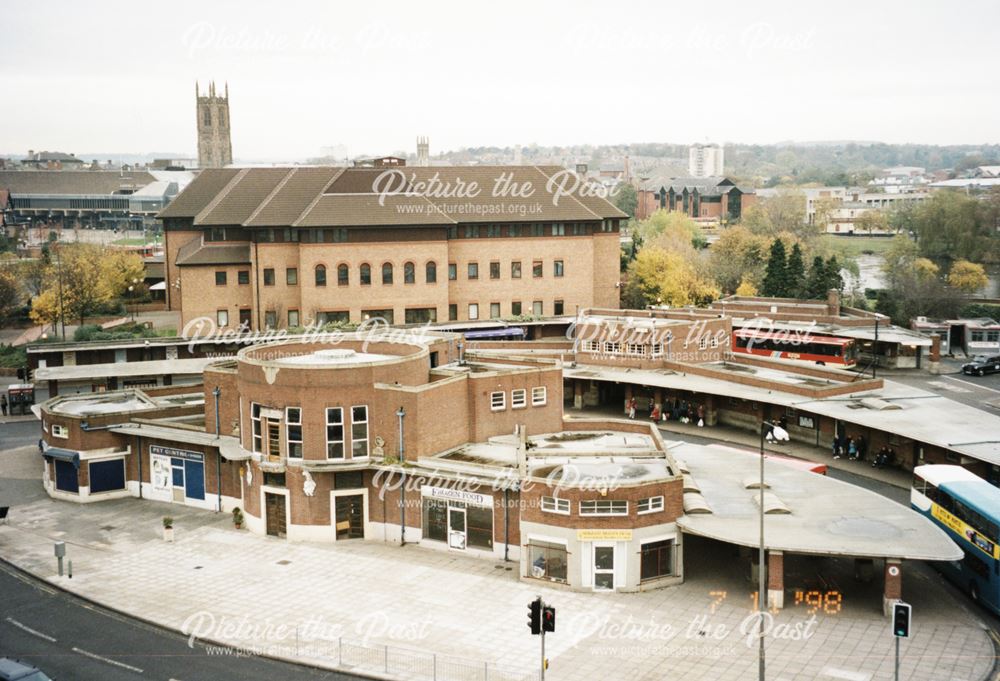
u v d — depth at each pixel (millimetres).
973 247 151875
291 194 98938
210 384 54719
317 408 48562
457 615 40281
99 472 57000
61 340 103375
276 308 96812
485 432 53625
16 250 187750
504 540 46250
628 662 35750
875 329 87438
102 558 47438
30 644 38094
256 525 50844
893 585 39312
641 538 42094
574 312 106125
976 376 87750
